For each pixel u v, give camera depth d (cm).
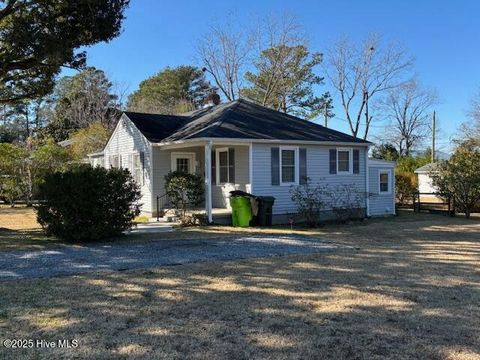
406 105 5572
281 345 455
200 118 1931
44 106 5625
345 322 526
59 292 649
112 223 1171
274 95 4106
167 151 1834
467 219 1894
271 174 1667
